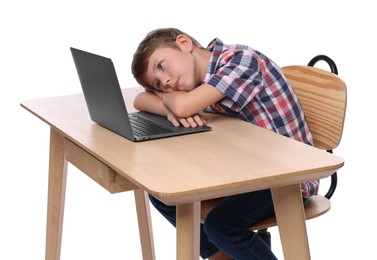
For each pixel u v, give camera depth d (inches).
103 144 116.8
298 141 117.4
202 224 133.2
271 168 107.1
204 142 116.7
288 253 117.0
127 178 106.7
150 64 127.3
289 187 114.8
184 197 101.6
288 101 129.3
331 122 128.6
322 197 128.2
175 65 126.3
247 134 119.6
